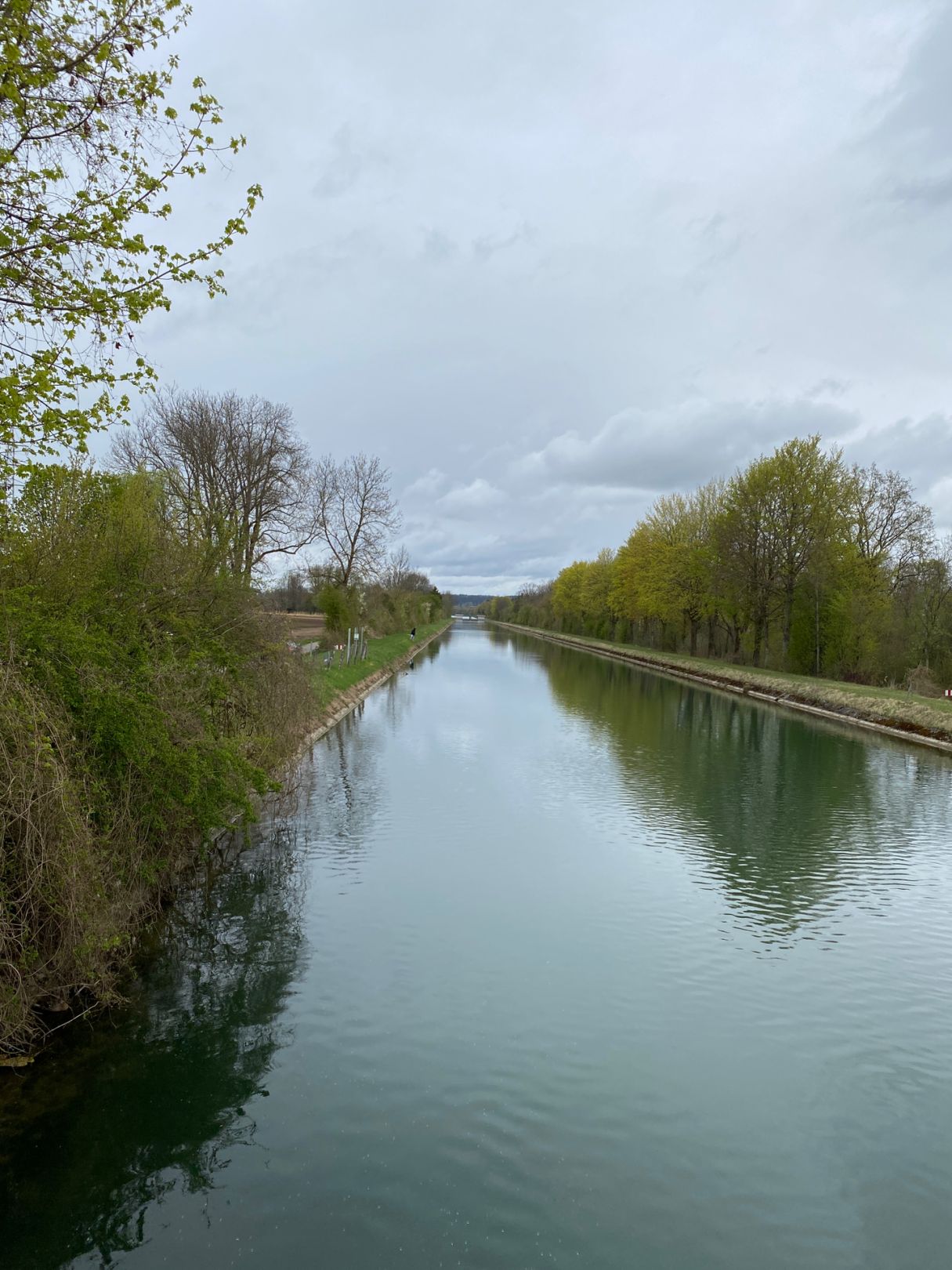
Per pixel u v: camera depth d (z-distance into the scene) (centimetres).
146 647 923
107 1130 550
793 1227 486
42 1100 581
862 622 3700
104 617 912
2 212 648
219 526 1347
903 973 825
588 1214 489
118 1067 623
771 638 4834
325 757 1861
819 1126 583
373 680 3566
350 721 2469
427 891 1016
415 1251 455
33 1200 488
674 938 896
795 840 1279
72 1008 696
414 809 1403
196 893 988
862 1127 584
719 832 1312
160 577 1066
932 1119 596
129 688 816
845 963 844
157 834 877
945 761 2025
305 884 1030
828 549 3884
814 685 3309
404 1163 527
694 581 5119
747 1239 475
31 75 612
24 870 612
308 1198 496
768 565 4131
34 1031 627
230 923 905
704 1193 512
